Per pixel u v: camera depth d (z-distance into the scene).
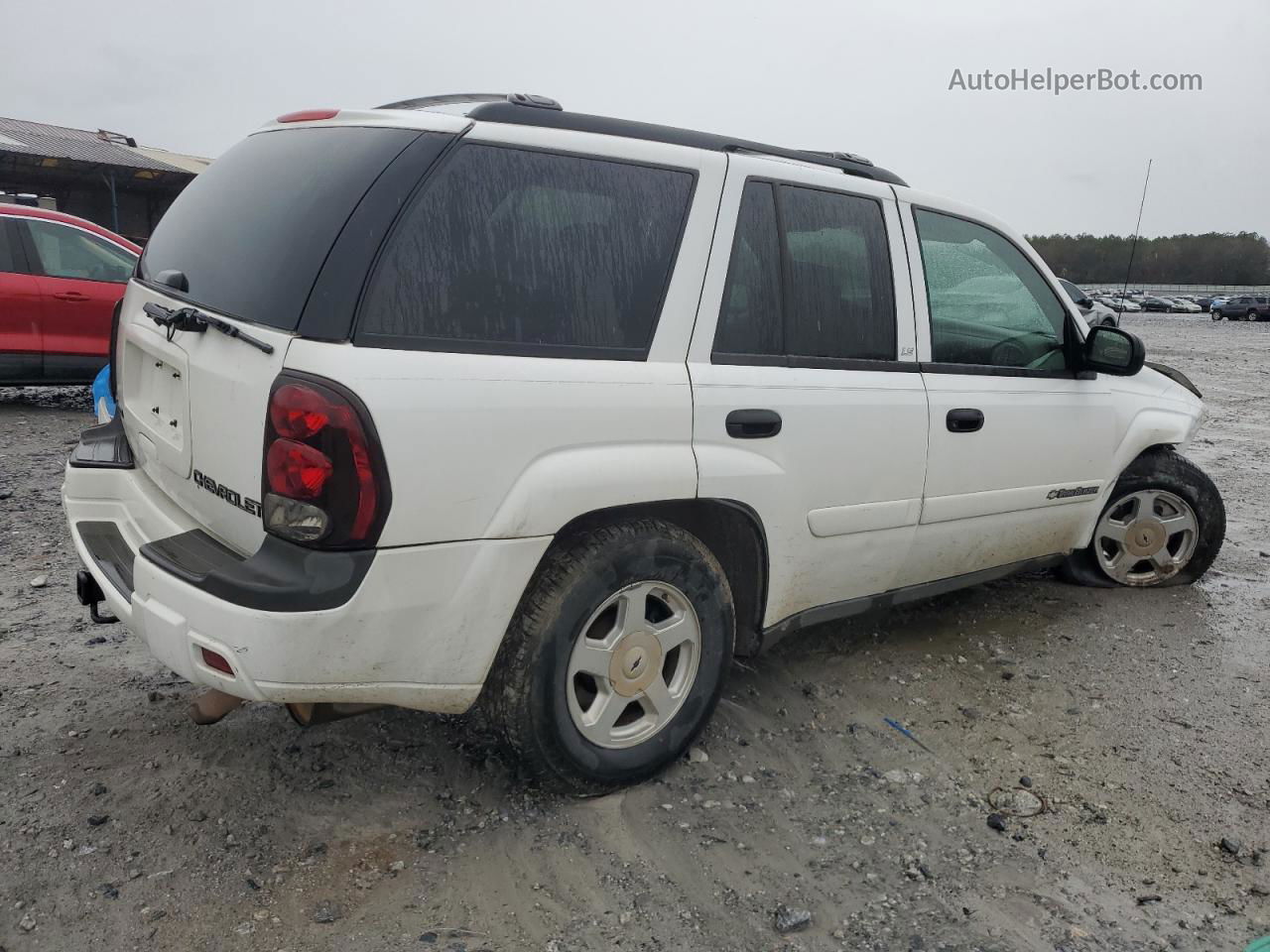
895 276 3.42
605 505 2.61
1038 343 4.00
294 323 2.29
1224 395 14.74
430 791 2.84
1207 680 3.88
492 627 2.50
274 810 2.71
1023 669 3.92
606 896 2.46
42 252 8.35
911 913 2.46
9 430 7.72
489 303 2.47
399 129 2.54
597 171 2.72
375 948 2.24
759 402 2.95
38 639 3.73
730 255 2.94
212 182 3.00
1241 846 2.79
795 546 3.15
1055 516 4.13
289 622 2.21
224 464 2.46
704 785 2.96
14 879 2.39
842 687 3.68
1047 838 2.80
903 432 3.37
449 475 2.35
